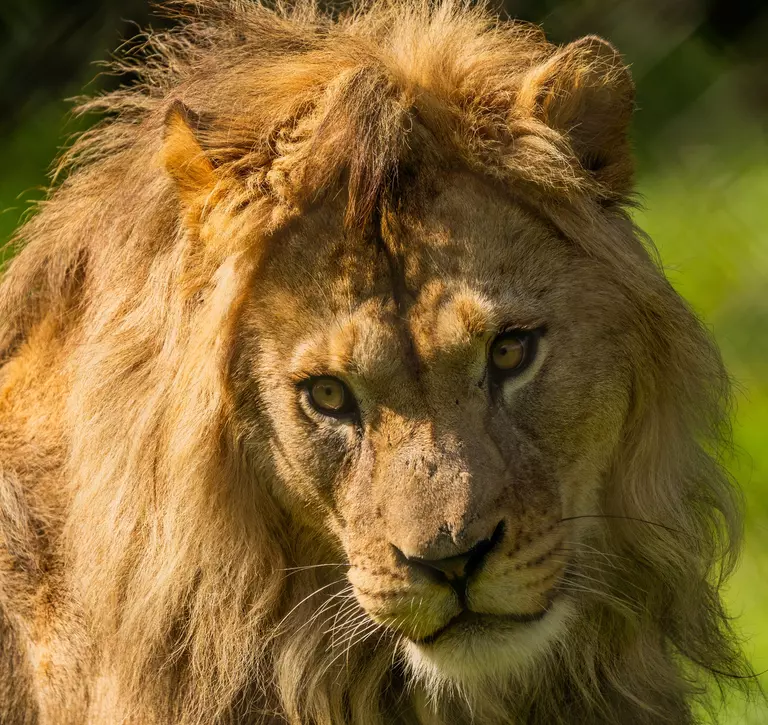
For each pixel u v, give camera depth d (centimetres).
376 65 624
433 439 584
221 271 622
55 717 687
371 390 595
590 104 654
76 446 656
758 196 1507
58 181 1020
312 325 605
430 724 678
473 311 588
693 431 672
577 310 620
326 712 672
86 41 1603
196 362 625
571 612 648
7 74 1612
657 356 647
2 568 695
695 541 679
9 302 763
